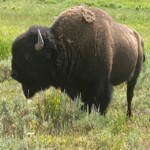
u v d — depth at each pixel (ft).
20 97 74.59
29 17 214.48
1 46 114.01
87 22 64.85
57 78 65.72
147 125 66.13
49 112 62.64
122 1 302.45
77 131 60.08
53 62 64.54
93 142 55.06
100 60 64.39
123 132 60.18
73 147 53.78
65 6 270.26
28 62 64.28
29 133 55.36
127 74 73.20
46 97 65.82
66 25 64.90
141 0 311.68
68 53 64.39
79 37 64.44
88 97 65.92
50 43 63.46
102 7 274.98
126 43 70.64
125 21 220.64
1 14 220.64
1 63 99.04
